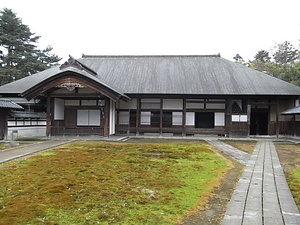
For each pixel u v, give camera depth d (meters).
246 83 22.22
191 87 21.53
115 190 6.03
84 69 21.48
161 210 4.93
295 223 4.44
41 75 24.81
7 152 11.38
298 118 20.78
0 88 22.39
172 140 18.27
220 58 27.08
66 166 8.47
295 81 31.84
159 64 25.94
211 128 22.09
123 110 22.55
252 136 22.02
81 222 4.32
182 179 7.18
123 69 25.09
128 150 12.29
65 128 19.83
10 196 5.58
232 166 9.32
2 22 34.06
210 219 4.63
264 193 6.13
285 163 10.07
